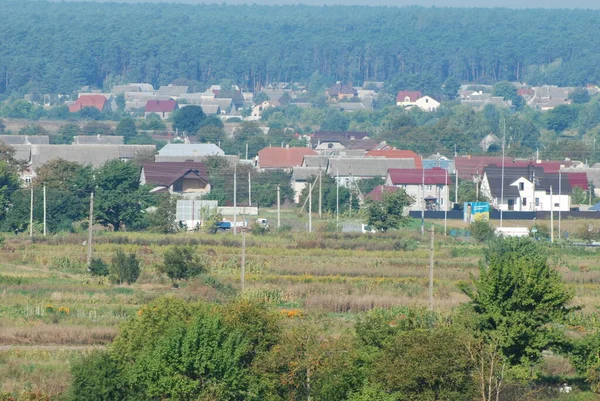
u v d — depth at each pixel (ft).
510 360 407.44
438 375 363.35
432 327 409.90
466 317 411.54
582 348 426.10
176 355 364.38
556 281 419.33
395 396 364.79
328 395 369.09
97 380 365.81
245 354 385.50
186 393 362.74
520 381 397.60
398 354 371.97
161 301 414.82
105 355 377.30
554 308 414.82
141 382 368.27
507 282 409.28
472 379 366.02
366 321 415.44
